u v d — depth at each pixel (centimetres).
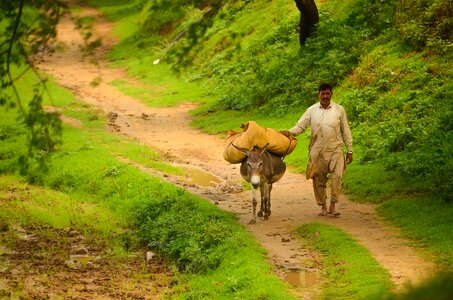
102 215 3384
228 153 2667
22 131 5044
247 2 7581
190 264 2433
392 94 4325
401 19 5053
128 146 4622
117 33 9069
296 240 2475
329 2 6294
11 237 3009
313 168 2723
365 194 3111
